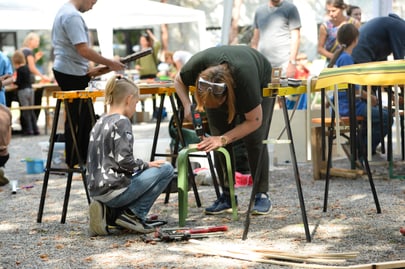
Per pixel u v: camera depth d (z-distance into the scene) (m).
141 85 7.52
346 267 5.05
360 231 6.32
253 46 12.63
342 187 8.62
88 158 6.36
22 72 16.55
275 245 5.92
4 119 8.70
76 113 7.91
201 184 9.02
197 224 6.76
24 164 12.03
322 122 7.21
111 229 6.65
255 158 6.86
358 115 9.74
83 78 8.73
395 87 7.83
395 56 10.29
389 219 6.76
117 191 6.23
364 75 6.49
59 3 12.03
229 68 6.04
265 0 22.38
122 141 6.20
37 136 16.70
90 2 8.94
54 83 18.73
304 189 8.56
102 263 5.56
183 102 6.64
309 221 6.77
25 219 7.39
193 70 6.39
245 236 6.13
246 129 6.20
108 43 11.81
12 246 6.25
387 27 10.30
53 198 8.59
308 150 6.98
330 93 10.02
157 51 20.31
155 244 6.07
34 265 5.60
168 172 6.43
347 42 9.83
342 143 10.20
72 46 8.65
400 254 5.55
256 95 6.09
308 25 21.48
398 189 8.38
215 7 23.19
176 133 8.04
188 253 5.73
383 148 10.13
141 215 6.43
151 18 13.00
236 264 5.40
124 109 6.39
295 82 6.18
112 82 6.38
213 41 23.00
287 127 6.00
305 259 5.40
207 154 7.68
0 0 11.63
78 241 6.32
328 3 13.09
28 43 18.58
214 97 5.94
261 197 7.11
